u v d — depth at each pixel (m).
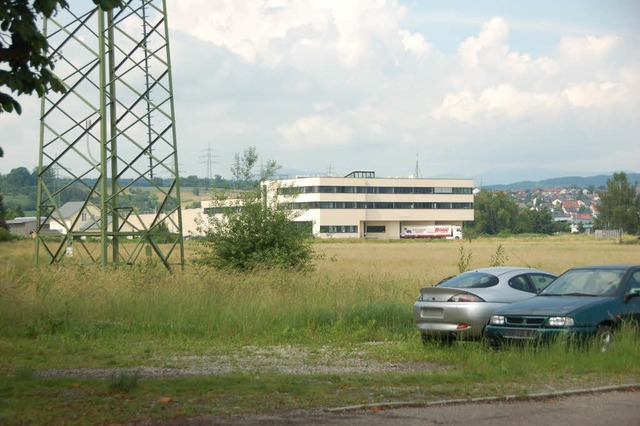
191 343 14.88
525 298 13.80
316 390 9.05
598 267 13.50
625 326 11.86
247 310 17.03
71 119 27.22
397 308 17.89
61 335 15.35
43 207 27.97
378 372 11.25
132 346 14.38
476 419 7.56
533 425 7.32
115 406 8.03
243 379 9.87
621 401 8.43
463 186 155.25
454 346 13.41
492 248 81.25
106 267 22.19
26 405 7.98
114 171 29.52
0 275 19.36
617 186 138.12
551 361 10.91
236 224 27.95
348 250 77.00
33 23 8.52
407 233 145.25
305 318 17.19
